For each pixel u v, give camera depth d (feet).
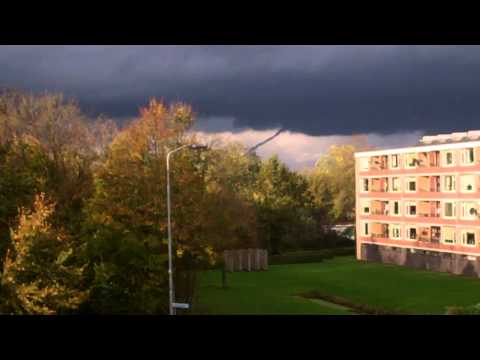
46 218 96.58
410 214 275.80
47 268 85.15
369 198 300.40
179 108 145.38
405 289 201.16
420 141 288.10
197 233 129.70
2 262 88.22
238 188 317.63
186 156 134.10
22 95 197.36
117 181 125.08
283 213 306.76
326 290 200.34
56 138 187.32
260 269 258.98
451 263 247.91
